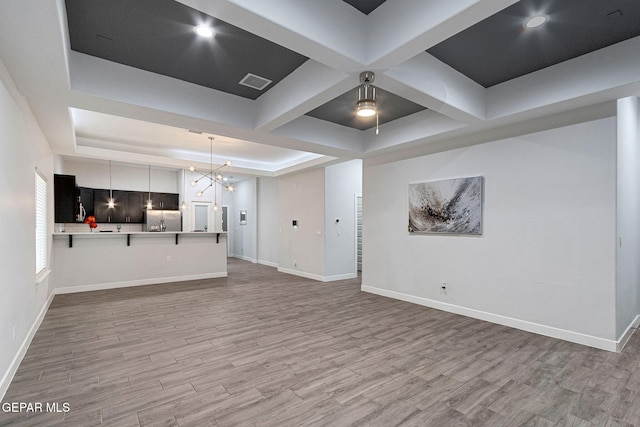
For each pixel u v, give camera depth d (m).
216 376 2.72
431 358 3.08
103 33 2.61
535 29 2.60
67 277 5.85
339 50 2.39
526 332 3.79
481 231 4.28
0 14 1.85
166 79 3.41
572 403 2.33
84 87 2.96
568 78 3.11
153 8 2.29
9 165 2.63
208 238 7.50
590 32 2.64
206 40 2.73
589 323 3.38
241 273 8.21
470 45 2.86
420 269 5.07
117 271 6.36
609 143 3.25
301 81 3.27
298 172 7.81
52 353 3.16
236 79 3.51
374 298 5.50
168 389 2.50
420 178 5.07
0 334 2.37
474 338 3.60
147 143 6.37
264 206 9.99
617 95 3.03
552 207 3.64
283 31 2.13
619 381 2.64
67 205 5.80
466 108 3.48
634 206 3.94
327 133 4.99
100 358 3.05
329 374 2.76
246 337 3.63
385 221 5.66
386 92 3.88
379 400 2.37
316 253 7.40
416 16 2.21
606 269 3.28
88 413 2.19
